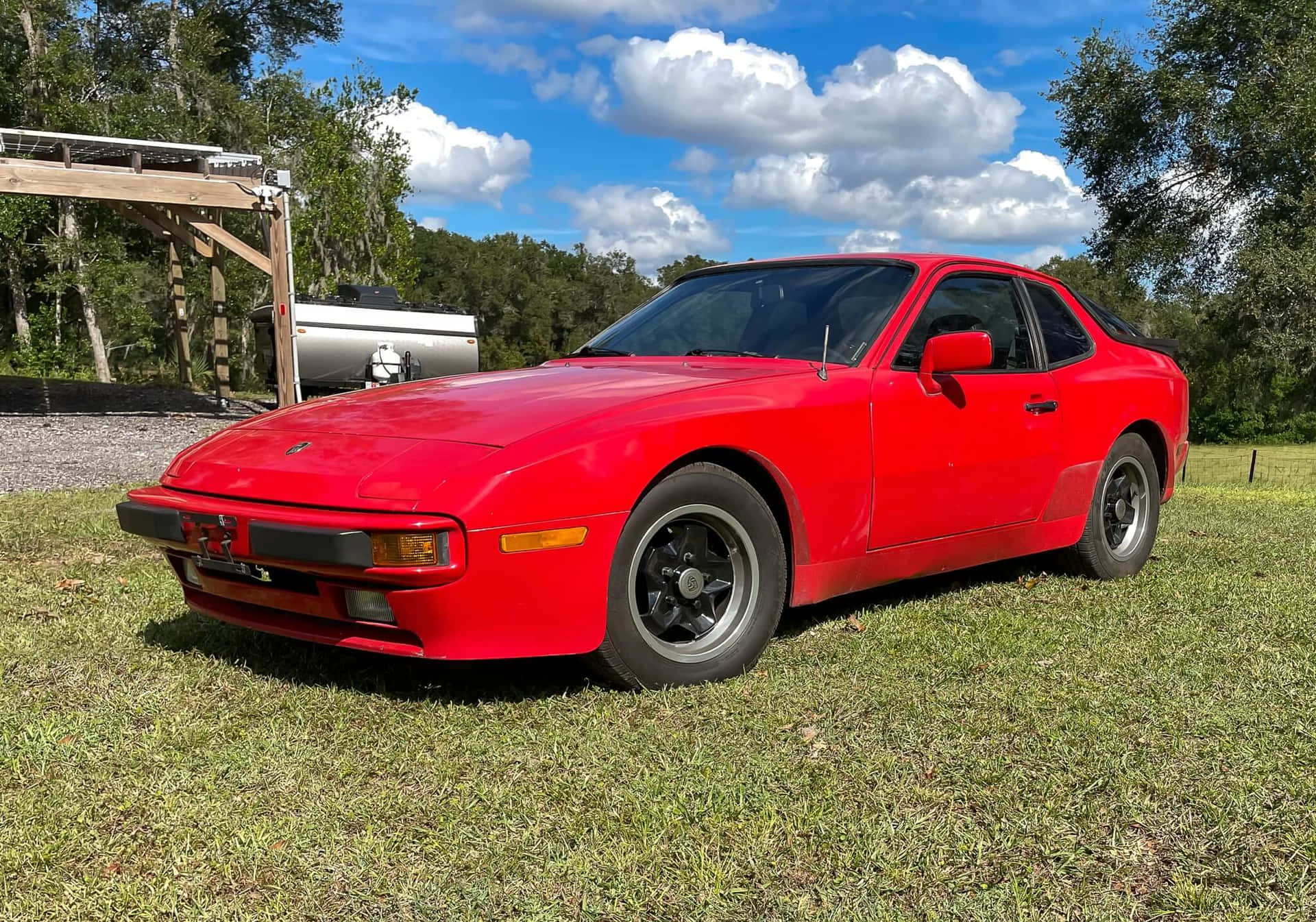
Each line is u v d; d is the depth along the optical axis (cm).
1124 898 192
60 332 3544
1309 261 2819
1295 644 359
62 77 3225
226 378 1945
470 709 290
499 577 273
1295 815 224
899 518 371
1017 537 426
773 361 369
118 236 3459
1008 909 188
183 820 221
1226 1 3078
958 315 407
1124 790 237
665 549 311
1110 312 512
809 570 346
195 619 386
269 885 196
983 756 257
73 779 241
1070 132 3506
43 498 736
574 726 278
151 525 316
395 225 3422
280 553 279
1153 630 377
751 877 199
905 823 220
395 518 267
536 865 203
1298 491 1262
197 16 3819
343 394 376
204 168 1509
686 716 286
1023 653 345
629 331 425
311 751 259
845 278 408
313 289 3406
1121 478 483
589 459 286
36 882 195
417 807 228
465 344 2306
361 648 288
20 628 371
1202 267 3406
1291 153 3022
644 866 203
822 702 297
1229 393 5116
